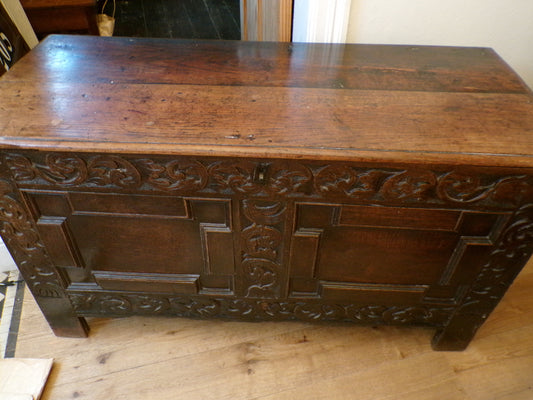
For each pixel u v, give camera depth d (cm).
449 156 69
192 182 76
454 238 84
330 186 75
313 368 108
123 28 263
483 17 107
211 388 104
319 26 105
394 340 115
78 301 103
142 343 113
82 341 113
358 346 114
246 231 85
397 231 83
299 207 80
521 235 81
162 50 99
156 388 104
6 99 79
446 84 88
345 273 93
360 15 104
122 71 90
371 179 73
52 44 99
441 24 108
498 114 79
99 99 80
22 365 105
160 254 91
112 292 100
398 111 79
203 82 87
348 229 83
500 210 77
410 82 88
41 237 86
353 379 106
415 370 108
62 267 95
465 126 75
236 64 94
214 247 88
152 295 101
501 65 95
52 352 110
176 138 71
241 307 104
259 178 74
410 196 75
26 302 121
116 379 105
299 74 90
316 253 88
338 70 92
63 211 83
